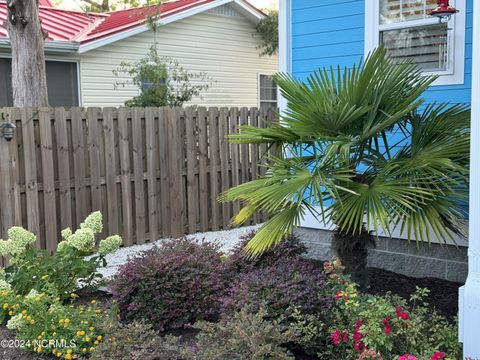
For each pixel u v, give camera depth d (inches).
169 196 300.4
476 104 114.9
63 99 421.1
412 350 119.2
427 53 201.5
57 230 253.3
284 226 153.9
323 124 156.7
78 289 189.8
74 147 257.8
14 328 155.6
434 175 145.6
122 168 276.5
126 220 279.9
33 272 175.8
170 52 487.5
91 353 132.4
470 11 188.2
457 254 194.2
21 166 239.6
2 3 474.9
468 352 116.8
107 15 560.7
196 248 189.0
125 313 162.7
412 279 198.1
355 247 162.6
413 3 203.0
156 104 427.2
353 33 220.1
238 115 331.0
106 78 444.8
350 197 148.9
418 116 167.0
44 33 313.3
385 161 162.7
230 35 540.4
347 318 135.3
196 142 311.7
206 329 127.3
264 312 123.9
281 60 240.2
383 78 154.9
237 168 334.3
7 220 234.5
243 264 183.5
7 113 232.8
